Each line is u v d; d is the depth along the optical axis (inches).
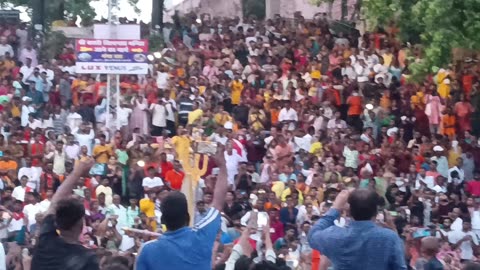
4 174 1019.3
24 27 1440.7
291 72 1280.8
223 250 431.2
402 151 1125.1
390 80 1264.8
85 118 1195.3
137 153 1035.9
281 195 1011.3
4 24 1439.5
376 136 1200.8
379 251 314.0
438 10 1049.5
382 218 566.6
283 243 855.1
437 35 1053.8
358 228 317.7
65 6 1657.2
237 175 1072.8
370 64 1283.2
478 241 986.1
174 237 307.7
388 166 1092.5
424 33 1084.5
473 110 1211.9
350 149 1118.4
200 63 1378.0
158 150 1026.1
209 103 1197.1
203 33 1487.5
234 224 856.3
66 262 308.3
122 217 919.7
